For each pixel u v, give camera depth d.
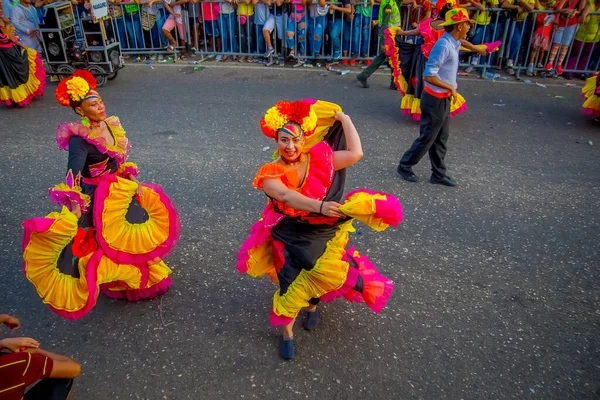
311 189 2.82
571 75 9.31
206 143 6.45
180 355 3.18
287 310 2.97
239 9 9.77
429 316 3.53
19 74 7.57
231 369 3.08
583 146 6.48
